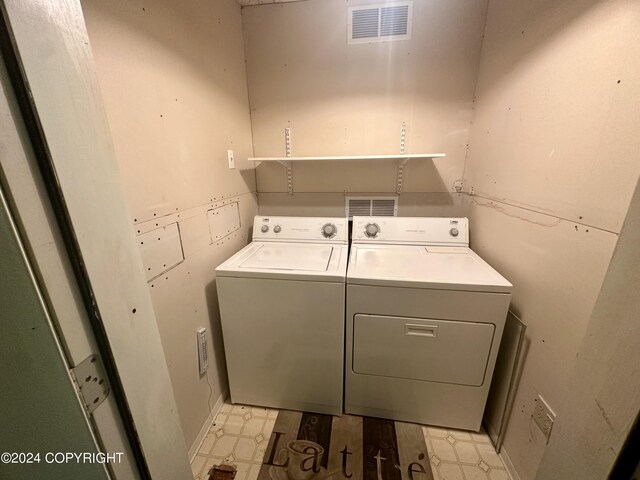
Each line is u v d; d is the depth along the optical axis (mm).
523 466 1156
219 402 1600
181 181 1231
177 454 666
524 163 1215
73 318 419
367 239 1759
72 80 398
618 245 440
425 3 1644
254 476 1262
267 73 1889
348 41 1766
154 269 1078
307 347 1424
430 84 1765
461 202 1919
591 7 859
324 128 1936
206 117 1425
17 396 453
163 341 1142
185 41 1236
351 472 1271
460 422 1427
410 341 1329
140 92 993
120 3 901
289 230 1801
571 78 947
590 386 485
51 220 384
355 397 1499
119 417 509
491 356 1276
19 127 347
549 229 1050
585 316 871
